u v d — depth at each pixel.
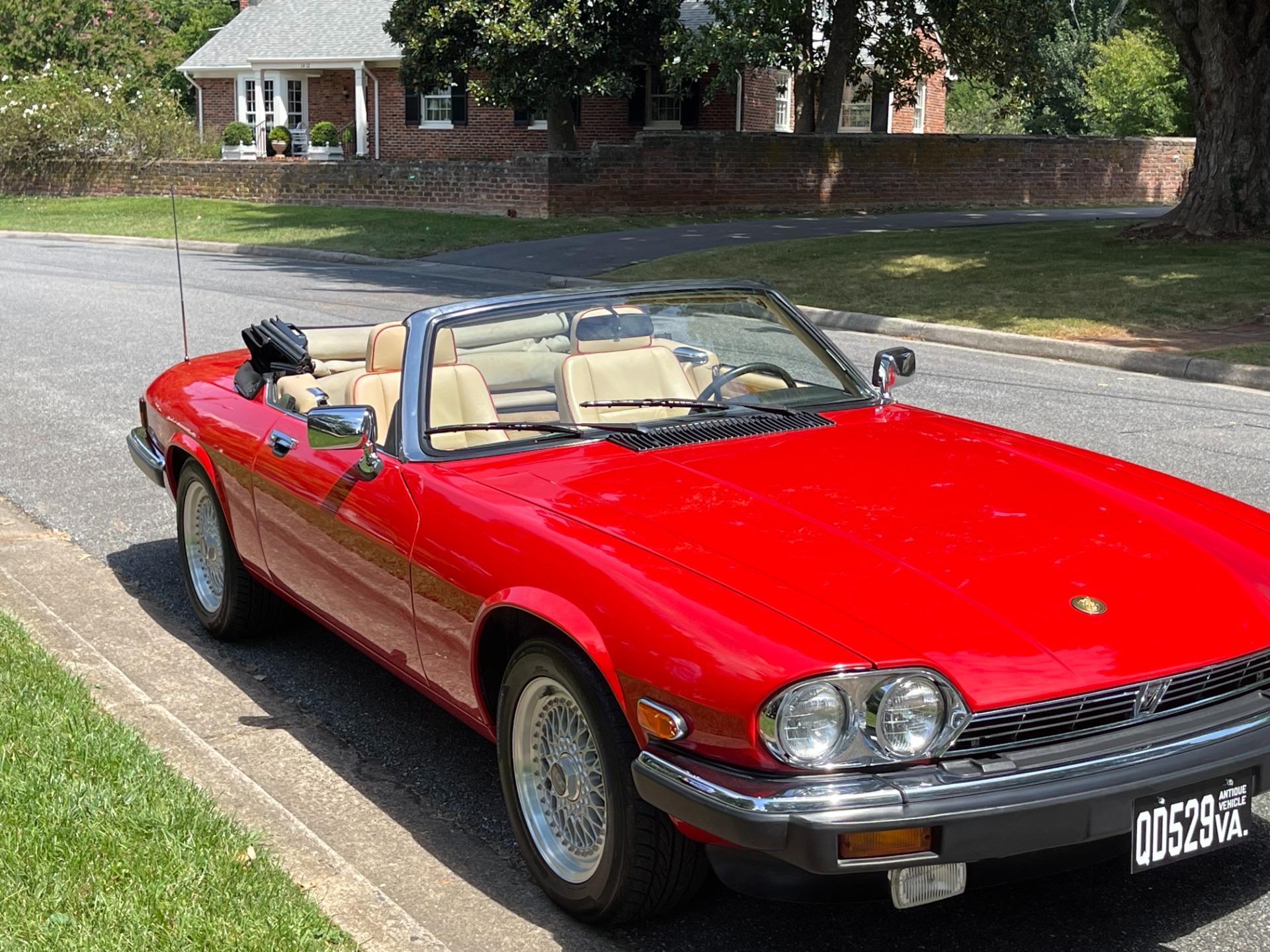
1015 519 3.71
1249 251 19.86
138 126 35.03
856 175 32.66
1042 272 18.42
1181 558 3.57
